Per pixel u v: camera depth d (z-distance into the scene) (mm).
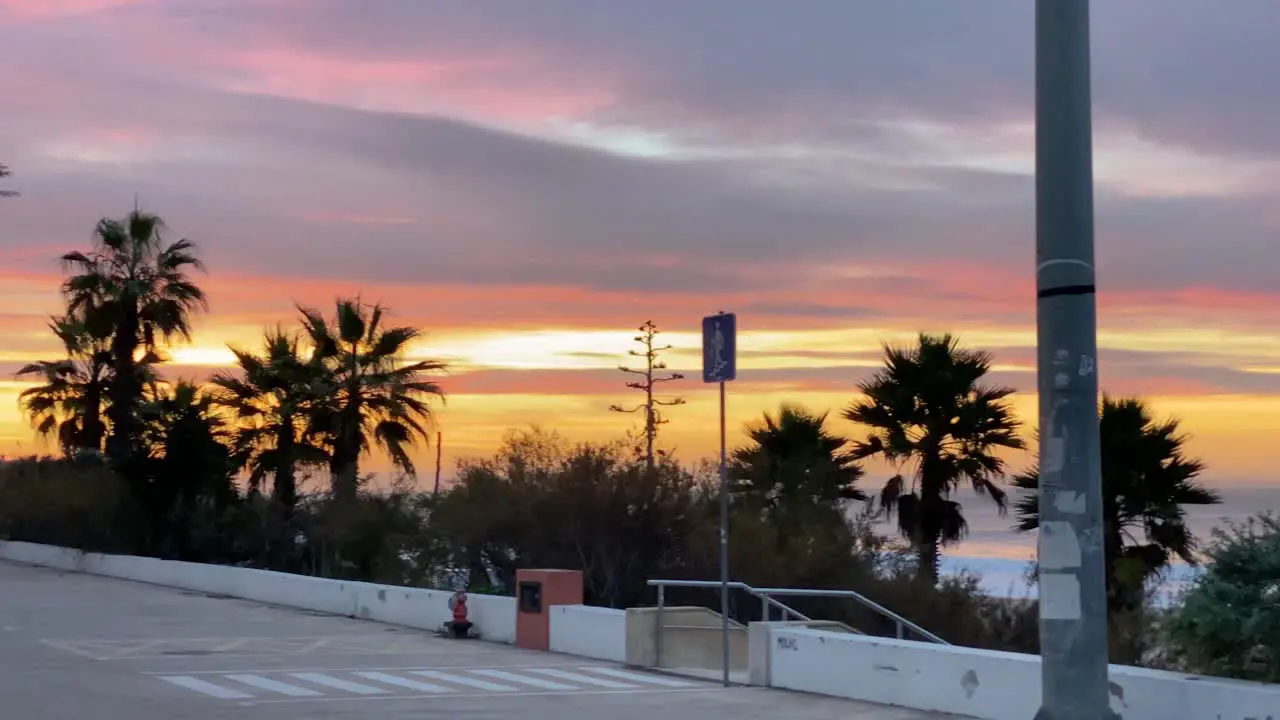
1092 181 10102
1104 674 9938
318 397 40094
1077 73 10047
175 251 43219
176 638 20031
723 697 14273
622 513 28109
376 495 35094
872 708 13430
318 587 25359
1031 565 40219
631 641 17234
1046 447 10094
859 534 32375
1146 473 31781
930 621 30453
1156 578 29766
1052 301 10047
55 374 47719
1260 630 10617
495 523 28641
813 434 36906
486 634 20516
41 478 41000
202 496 37719
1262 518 11672
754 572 28531
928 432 36188
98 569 35312
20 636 19953
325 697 14039
